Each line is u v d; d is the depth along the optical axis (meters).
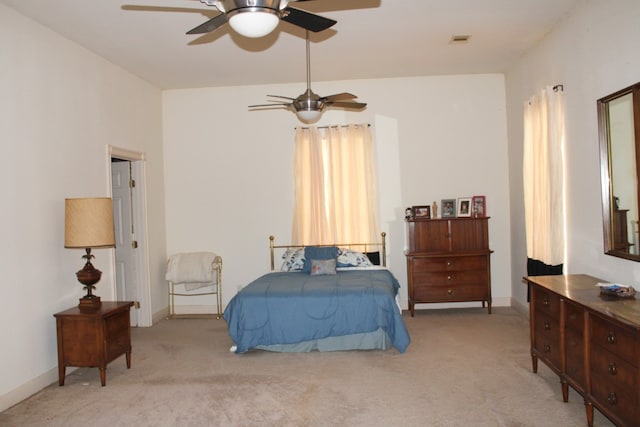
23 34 3.51
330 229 5.79
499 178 5.79
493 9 3.78
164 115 6.05
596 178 3.53
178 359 4.17
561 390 3.21
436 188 5.83
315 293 4.20
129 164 5.41
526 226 4.93
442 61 5.17
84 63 4.30
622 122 3.14
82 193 4.20
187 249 6.03
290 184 5.93
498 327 4.87
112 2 3.38
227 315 4.30
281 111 5.93
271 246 5.84
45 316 3.65
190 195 6.02
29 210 3.52
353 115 5.86
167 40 4.21
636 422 2.21
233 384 3.53
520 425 2.75
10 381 3.27
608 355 2.45
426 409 3.00
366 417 2.91
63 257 3.88
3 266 3.25
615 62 3.20
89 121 4.36
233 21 2.16
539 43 4.58
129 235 5.42
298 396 3.26
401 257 5.88
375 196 5.85
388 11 3.75
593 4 3.49
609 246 3.35
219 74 5.38
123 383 3.61
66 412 3.12
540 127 4.36
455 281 5.43
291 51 4.63
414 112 5.83
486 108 5.79
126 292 5.44
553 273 4.17
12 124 3.37
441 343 4.37
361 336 4.18
